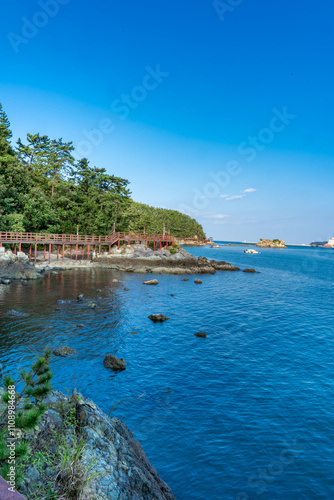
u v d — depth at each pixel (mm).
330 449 11781
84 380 16625
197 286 47312
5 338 21828
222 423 13227
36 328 24344
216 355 20609
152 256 73875
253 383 16875
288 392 15945
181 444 11828
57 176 90438
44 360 6781
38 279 46500
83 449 6773
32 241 57625
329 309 34531
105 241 73562
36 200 66688
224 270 70875
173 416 13648
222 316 30359
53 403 8156
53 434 7012
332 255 176500
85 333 23844
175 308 33031
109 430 8484
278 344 22922
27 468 5793
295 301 38531
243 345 22578
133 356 20109
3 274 45969
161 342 22781
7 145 70562
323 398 15438
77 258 69688
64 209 78312
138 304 34031
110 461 7277
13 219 59125
